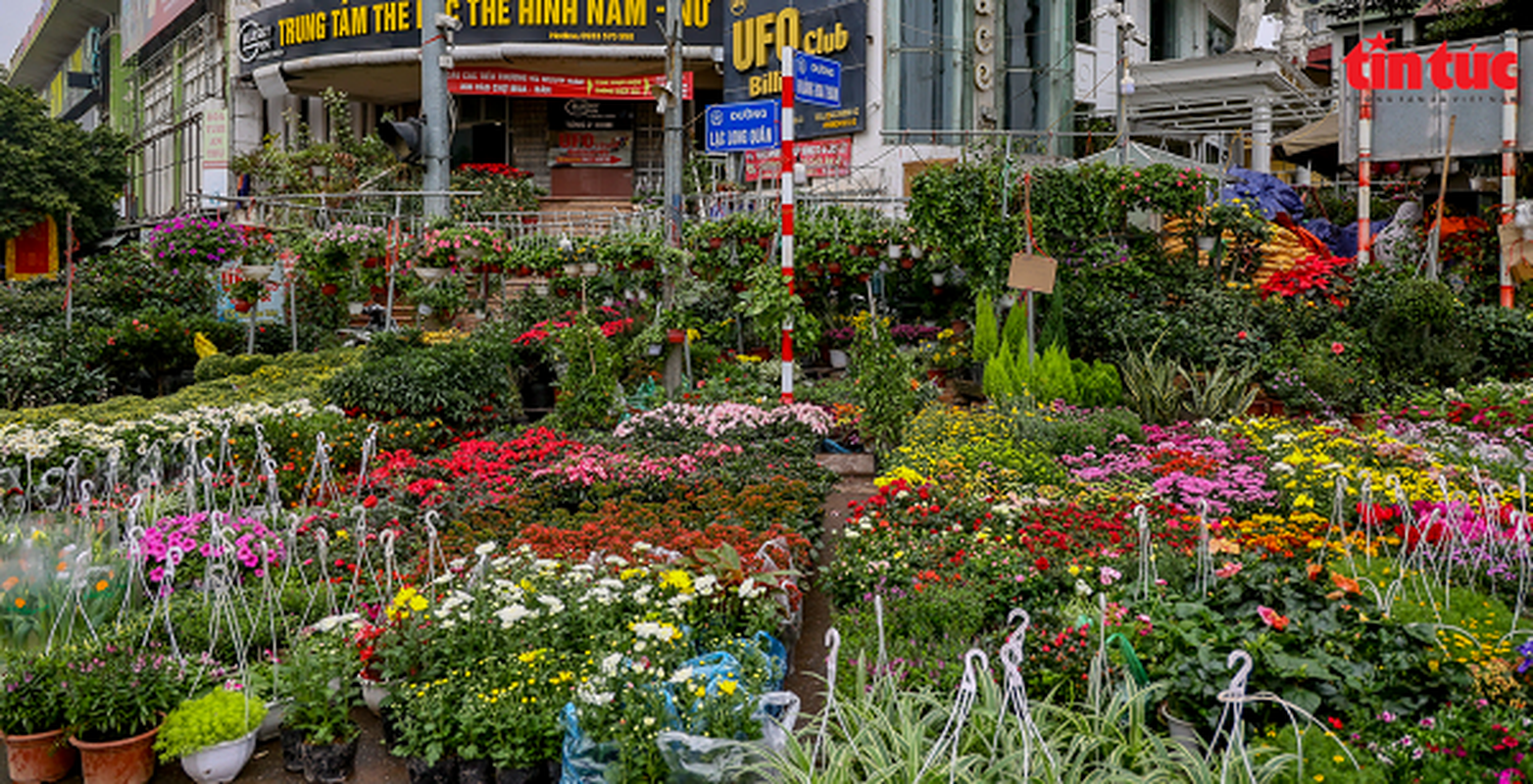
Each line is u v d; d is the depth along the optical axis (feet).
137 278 61.52
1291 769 11.53
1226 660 13.30
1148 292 42.06
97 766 14.11
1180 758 12.22
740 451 30.22
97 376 44.75
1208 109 66.44
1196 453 27.20
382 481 27.14
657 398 39.58
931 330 47.57
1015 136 61.46
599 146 78.28
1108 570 16.88
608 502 24.48
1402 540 19.60
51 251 92.02
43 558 17.63
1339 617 14.58
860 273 43.06
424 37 63.41
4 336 46.09
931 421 31.73
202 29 94.48
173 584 19.53
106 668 14.62
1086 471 26.48
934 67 61.21
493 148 80.43
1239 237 43.73
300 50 76.95
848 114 62.49
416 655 15.16
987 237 40.40
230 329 54.29
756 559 18.10
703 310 50.49
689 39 69.00
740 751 12.55
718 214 59.98
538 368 42.63
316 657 15.34
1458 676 12.95
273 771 14.82
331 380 35.37
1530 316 38.73
